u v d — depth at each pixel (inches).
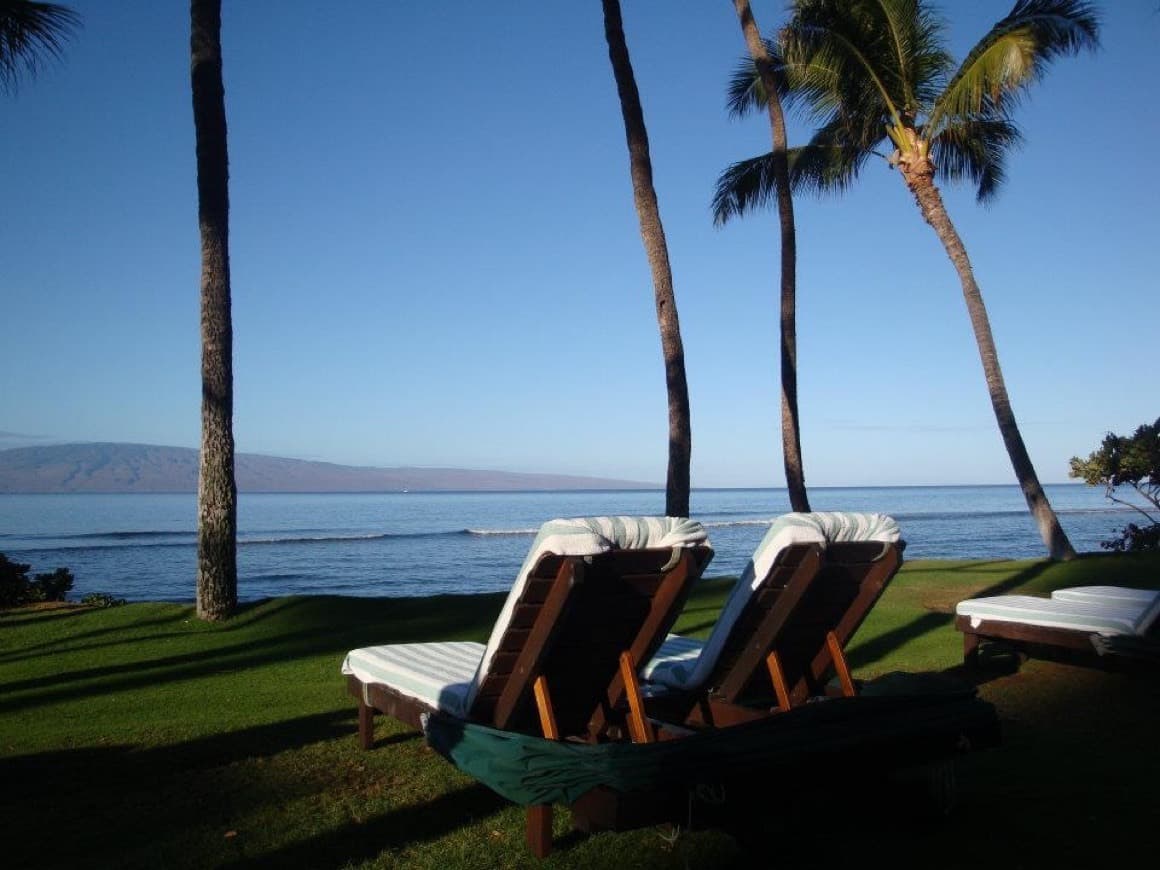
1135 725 234.8
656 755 136.9
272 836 164.1
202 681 300.5
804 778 147.8
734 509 4498.0
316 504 5787.4
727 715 189.5
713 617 432.1
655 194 488.7
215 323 417.4
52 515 3774.6
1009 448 633.6
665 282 482.3
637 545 154.9
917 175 661.9
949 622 398.3
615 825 130.8
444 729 168.7
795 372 613.9
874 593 188.9
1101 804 178.1
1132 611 279.6
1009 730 231.8
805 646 194.9
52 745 222.2
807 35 647.1
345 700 271.4
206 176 416.2
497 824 170.4
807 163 773.3
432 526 3041.3
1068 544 614.2
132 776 198.2
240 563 1603.1
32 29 370.6
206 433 419.8
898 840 163.0
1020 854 155.4
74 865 151.0
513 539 2341.3
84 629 400.5
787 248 620.7
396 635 382.0
